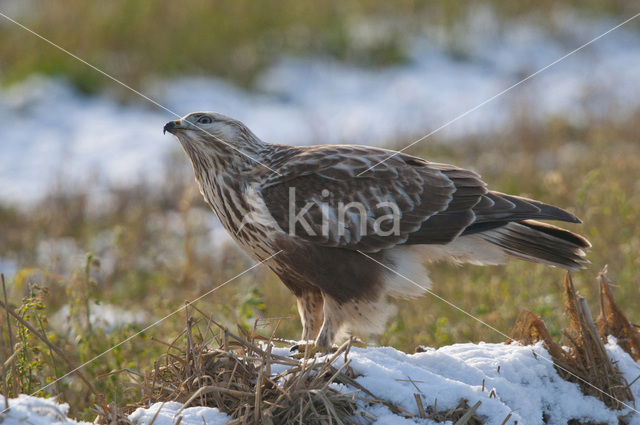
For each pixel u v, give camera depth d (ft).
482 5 110.22
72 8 95.91
